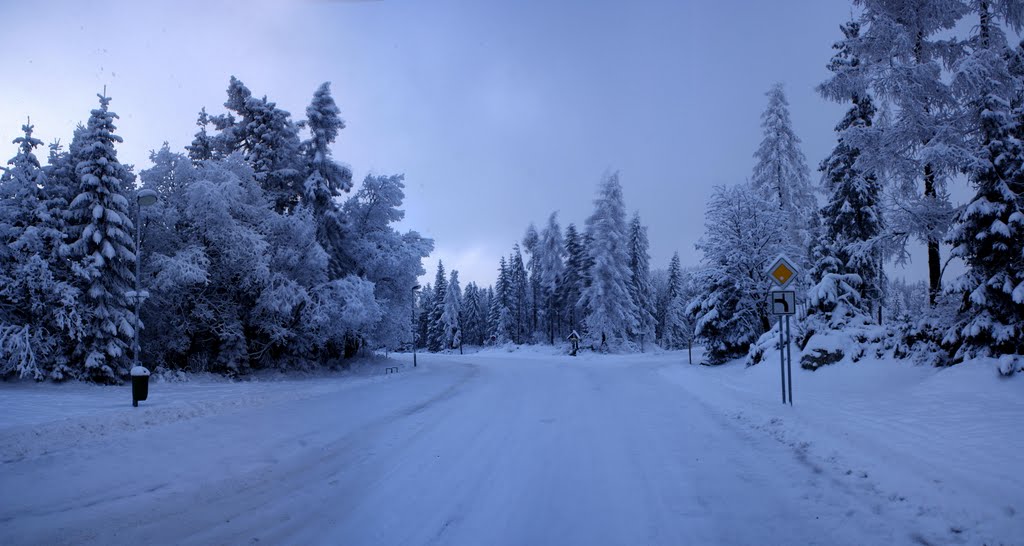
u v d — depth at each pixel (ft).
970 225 36.45
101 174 66.13
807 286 84.12
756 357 64.18
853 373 44.96
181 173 77.41
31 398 48.85
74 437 29.30
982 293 34.68
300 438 30.27
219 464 24.27
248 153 92.58
